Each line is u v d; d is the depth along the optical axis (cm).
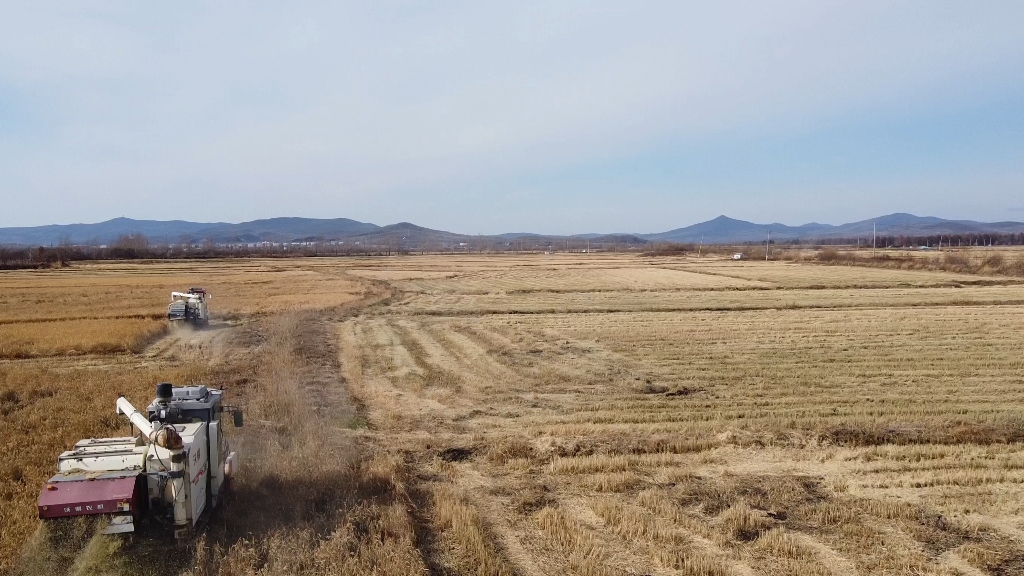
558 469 1250
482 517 1034
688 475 1215
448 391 1978
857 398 1836
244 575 782
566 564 871
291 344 2762
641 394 1933
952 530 977
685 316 3850
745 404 1792
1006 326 3259
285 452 1238
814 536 955
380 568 813
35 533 799
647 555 898
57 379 2044
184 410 934
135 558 782
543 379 2144
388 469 1194
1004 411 1670
